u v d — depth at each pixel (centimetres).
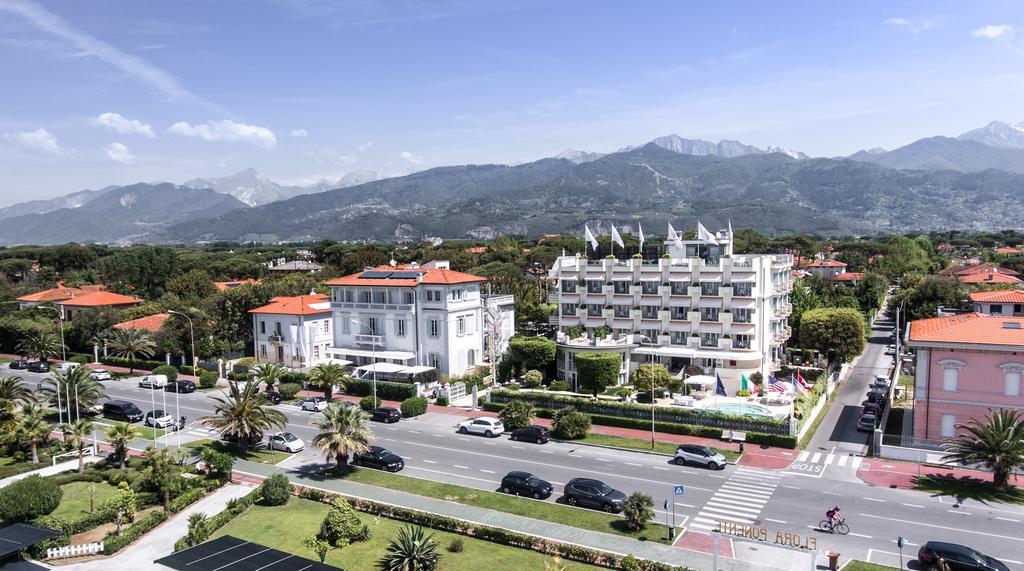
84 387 6950
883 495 4775
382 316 9125
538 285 13225
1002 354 5606
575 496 4653
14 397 6378
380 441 6431
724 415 6444
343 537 4041
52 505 4553
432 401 8056
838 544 3947
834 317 9400
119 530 4269
